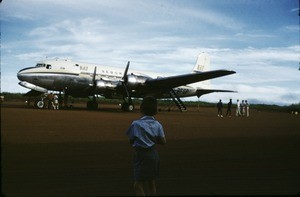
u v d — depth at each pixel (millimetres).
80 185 4043
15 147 7117
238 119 24250
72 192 3713
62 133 10484
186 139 10109
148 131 3592
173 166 5777
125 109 24594
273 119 26609
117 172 5031
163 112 32438
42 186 3926
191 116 25859
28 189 3725
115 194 3756
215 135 11594
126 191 3883
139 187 3592
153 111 3701
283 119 27141
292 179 4555
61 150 7102
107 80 23516
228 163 6141
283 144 9531
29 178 4301
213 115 29734
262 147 8766
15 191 3574
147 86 24797
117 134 10656
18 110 21047
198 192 3721
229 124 17969
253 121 22406
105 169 5250
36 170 4895
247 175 4895
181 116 25234
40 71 21484
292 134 12875
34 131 10742
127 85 23328
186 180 4531
